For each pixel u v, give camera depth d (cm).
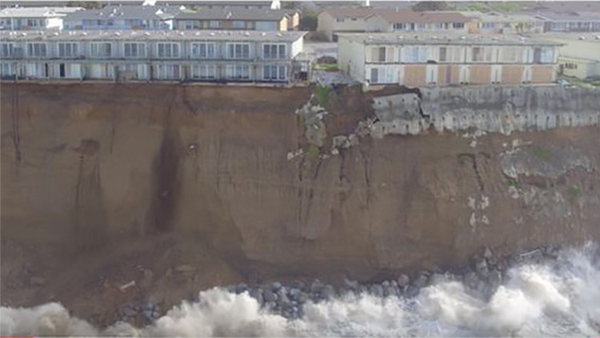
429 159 7562
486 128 7756
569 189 7738
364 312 6756
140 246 7338
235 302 6744
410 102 7650
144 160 7475
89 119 7562
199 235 7400
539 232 7531
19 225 7438
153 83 7756
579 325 6638
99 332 6538
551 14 13525
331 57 10162
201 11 12062
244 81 8012
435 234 7406
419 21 11300
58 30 9612
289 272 7262
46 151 7500
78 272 7162
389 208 7388
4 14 11394
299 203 7375
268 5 14400
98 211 7431
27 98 7569
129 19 11331
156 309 6750
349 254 7325
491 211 7475
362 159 7469
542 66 8419
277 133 7488
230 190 7388
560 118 7938
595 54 9419
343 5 15262
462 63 8250
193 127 7512
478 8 14950
